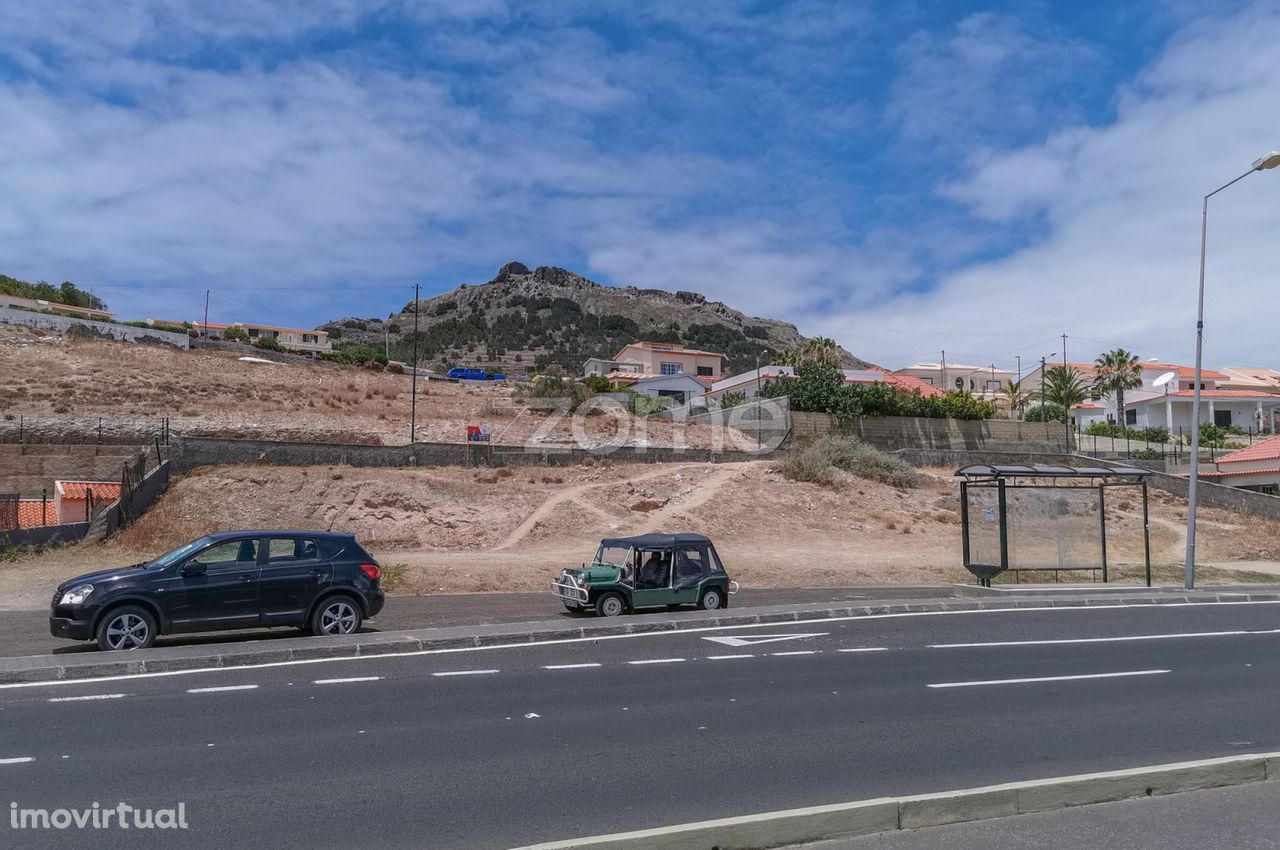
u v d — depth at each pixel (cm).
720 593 1739
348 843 568
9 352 4922
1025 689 1094
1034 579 2566
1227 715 965
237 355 6350
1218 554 3434
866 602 1839
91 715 908
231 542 1328
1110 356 7412
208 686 1049
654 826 603
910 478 4162
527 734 850
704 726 890
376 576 1420
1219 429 6412
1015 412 7231
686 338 19688
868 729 886
